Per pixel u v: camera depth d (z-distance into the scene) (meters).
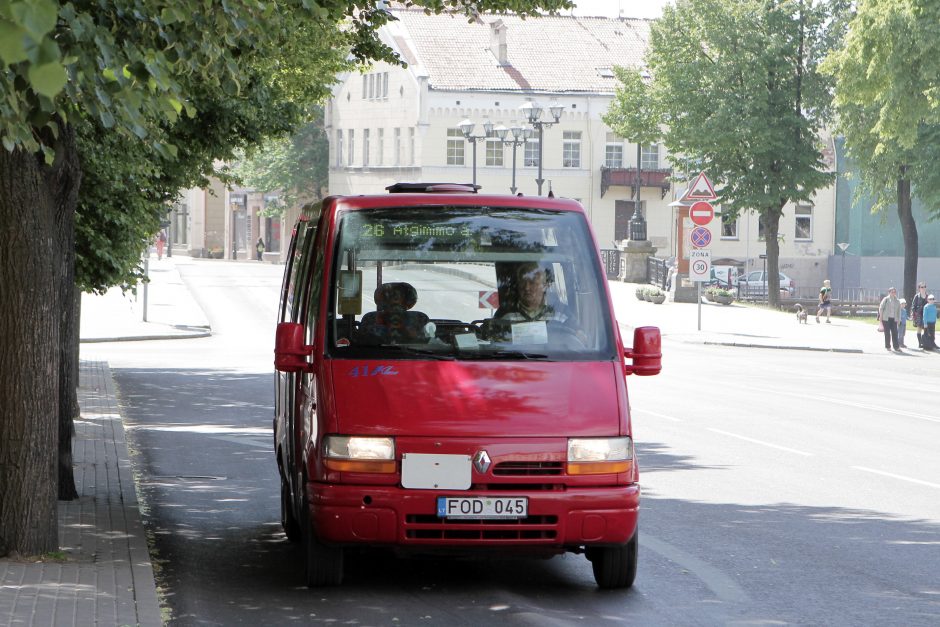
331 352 12.96
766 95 84.19
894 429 28.58
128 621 10.90
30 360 13.30
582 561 14.75
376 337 13.05
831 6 84.81
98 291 26.86
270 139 30.50
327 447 12.45
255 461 23.27
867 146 82.12
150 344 55.38
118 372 42.00
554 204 14.04
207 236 152.25
